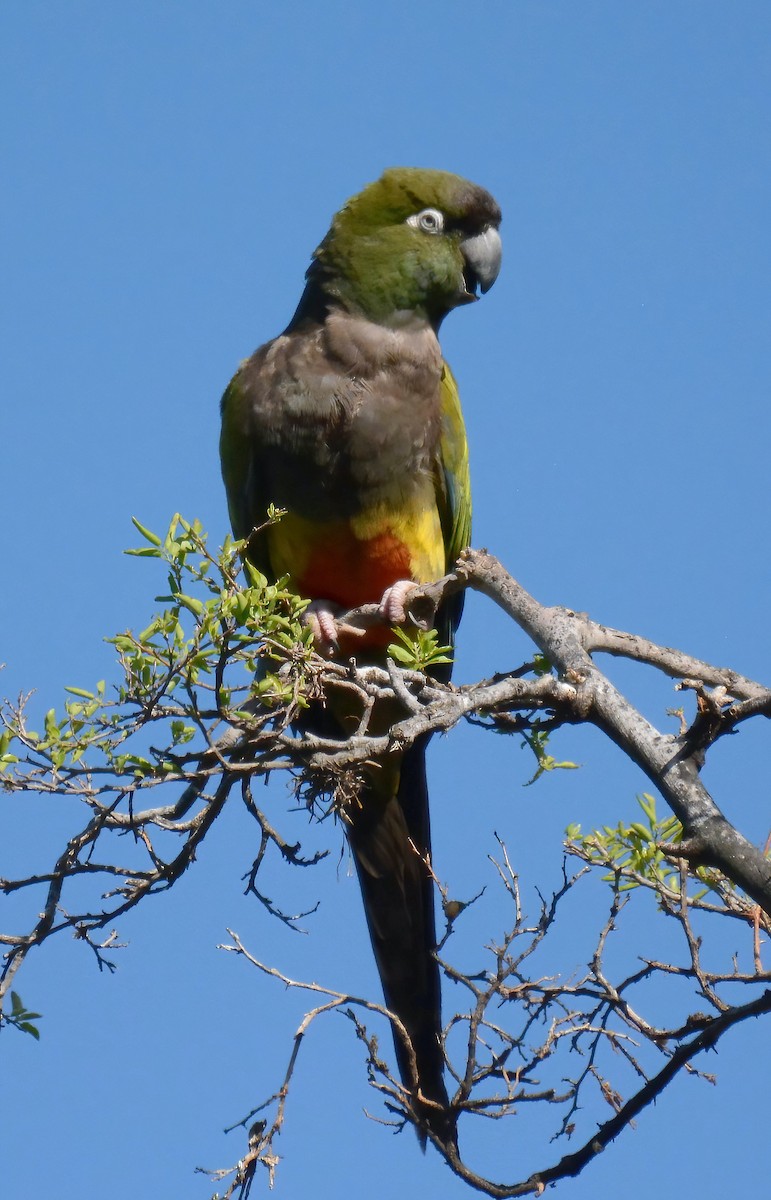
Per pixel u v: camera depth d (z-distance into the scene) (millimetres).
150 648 9250
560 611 10742
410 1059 9398
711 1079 9508
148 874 9969
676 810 8656
